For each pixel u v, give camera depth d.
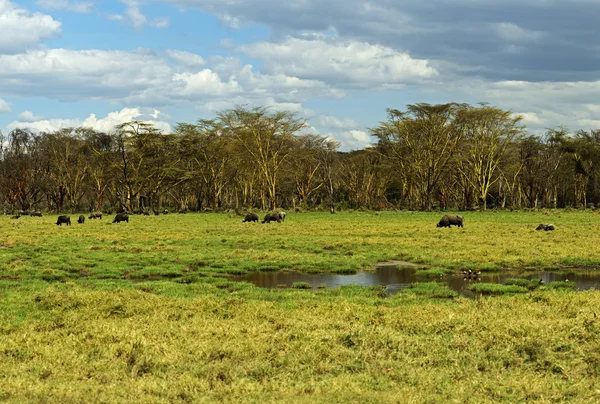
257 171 85.62
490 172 78.88
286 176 87.25
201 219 60.38
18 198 91.06
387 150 93.94
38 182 91.06
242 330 11.55
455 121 77.94
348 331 11.09
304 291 17.12
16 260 24.11
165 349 10.10
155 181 86.56
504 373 8.96
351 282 19.34
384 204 95.38
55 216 75.25
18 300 14.87
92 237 35.06
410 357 9.70
